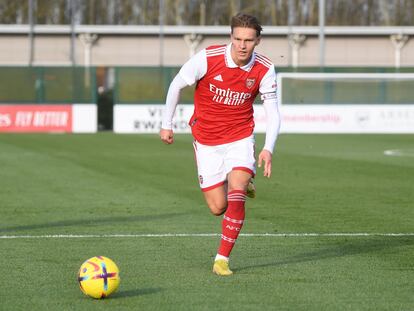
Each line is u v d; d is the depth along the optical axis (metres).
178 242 32.12
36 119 119.56
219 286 24.45
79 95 120.00
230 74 26.20
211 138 27.00
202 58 26.23
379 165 67.88
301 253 29.84
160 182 54.62
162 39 159.38
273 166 67.00
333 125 118.25
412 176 59.06
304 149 86.25
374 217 39.22
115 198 46.19
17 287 24.34
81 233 34.28
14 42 170.75
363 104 118.25
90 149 84.81
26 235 33.78
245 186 26.34
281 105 117.81
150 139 101.56
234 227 26.03
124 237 33.31
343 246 31.28
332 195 48.06
